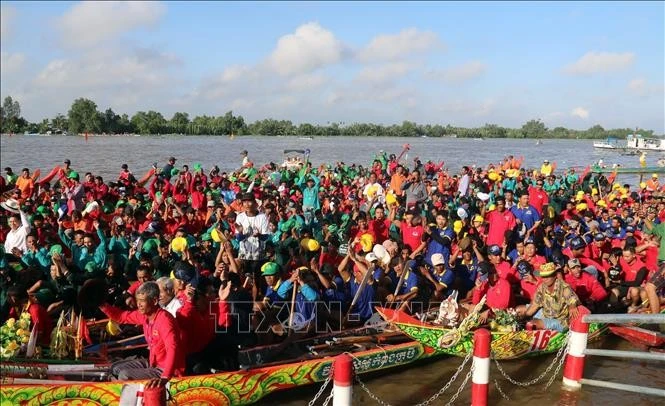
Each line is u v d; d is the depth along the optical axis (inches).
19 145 3371.1
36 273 387.9
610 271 495.5
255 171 1124.5
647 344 435.2
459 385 371.6
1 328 291.7
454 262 499.5
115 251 491.8
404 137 7810.0
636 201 867.4
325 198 800.9
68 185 786.8
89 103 5767.7
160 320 282.2
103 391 291.3
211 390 312.7
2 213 675.4
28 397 281.7
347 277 432.1
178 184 821.9
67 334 334.0
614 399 356.8
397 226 599.8
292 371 341.7
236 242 486.6
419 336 377.4
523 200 595.2
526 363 410.3
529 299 446.3
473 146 4736.7
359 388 363.6
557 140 7824.8
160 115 6284.5
